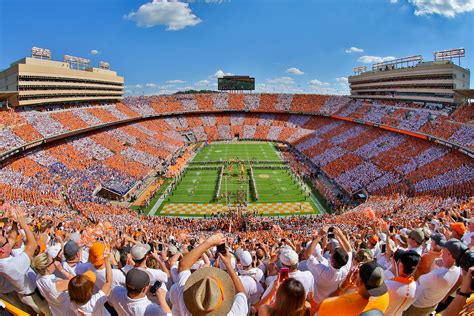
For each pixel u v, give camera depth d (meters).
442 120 62.56
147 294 8.16
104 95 93.06
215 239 6.19
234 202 51.91
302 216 45.03
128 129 86.88
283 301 4.40
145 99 109.25
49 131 60.16
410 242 8.95
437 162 53.00
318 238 9.26
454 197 37.38
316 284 7.80
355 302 4.95
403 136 68.62
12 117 58.00
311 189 58.34
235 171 68.62
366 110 88.88
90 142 69.25
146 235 22.92
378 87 91.62
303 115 110.75
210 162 75.12
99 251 7.41
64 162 56.91
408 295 5.85
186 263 5.84
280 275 6.03
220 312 4.47
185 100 114.62
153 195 54.59
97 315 6.27
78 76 78.06
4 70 63.41
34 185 45.75
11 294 7.48
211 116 113.69
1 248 7.02
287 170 69.31
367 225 26.84
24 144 52.03
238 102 116.88
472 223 9.51
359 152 70.12
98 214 37.88
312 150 81.81
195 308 4.40
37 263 6.82
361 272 5.02
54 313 7.04
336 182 59.66
